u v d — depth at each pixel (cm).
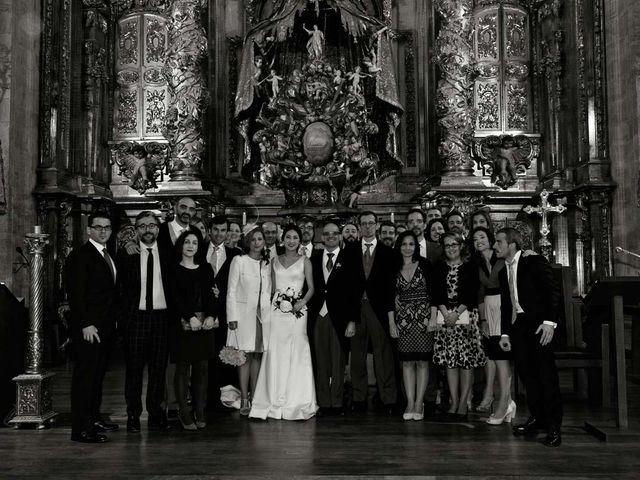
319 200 1355
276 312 726
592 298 905
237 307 731
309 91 1358
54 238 1222
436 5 1405
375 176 1440
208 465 530
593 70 1282
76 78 1389
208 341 673
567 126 1402
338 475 498
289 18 1337
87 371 626
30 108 1210
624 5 1230
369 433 639
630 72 1209
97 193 1394
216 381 768
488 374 742
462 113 1348
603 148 1271
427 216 1119
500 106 1498
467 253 738
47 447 596
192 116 1333
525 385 633
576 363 770
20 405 683
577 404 796
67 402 823
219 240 810
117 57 1518
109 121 1501
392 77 1363
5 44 1148
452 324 699
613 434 607
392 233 811
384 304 742
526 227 1452
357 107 1361
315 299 752
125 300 675
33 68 1221
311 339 753
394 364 762
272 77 1372
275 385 718
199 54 1353
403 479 489
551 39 1438
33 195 1209
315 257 766
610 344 783
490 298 686
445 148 1343
